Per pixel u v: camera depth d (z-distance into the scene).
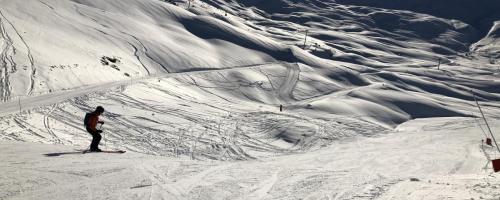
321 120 50.16
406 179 11.38
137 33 84.69
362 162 24.45
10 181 9.04
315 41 183.62
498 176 12.37
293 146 35.62
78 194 8.27
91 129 15.51
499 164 12.52
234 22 166.38
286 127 41.31
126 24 87.25
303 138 38.69
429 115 74.88
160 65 73.25
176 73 71.38
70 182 9.35
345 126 49.06
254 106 59.12
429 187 9.55
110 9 100.00
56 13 75.62
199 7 173.12
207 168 12.61
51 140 22.86
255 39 113.00
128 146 26.22
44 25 66.19
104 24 82.31
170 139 30.45
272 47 111.38
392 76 116.00
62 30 67.81
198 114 41.78
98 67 56.78
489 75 167.38
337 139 40.72
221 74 75.19
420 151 32.41
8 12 64.94
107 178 10.05
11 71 43.50
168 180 10.30
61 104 33.34
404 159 27.03
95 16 84.56
